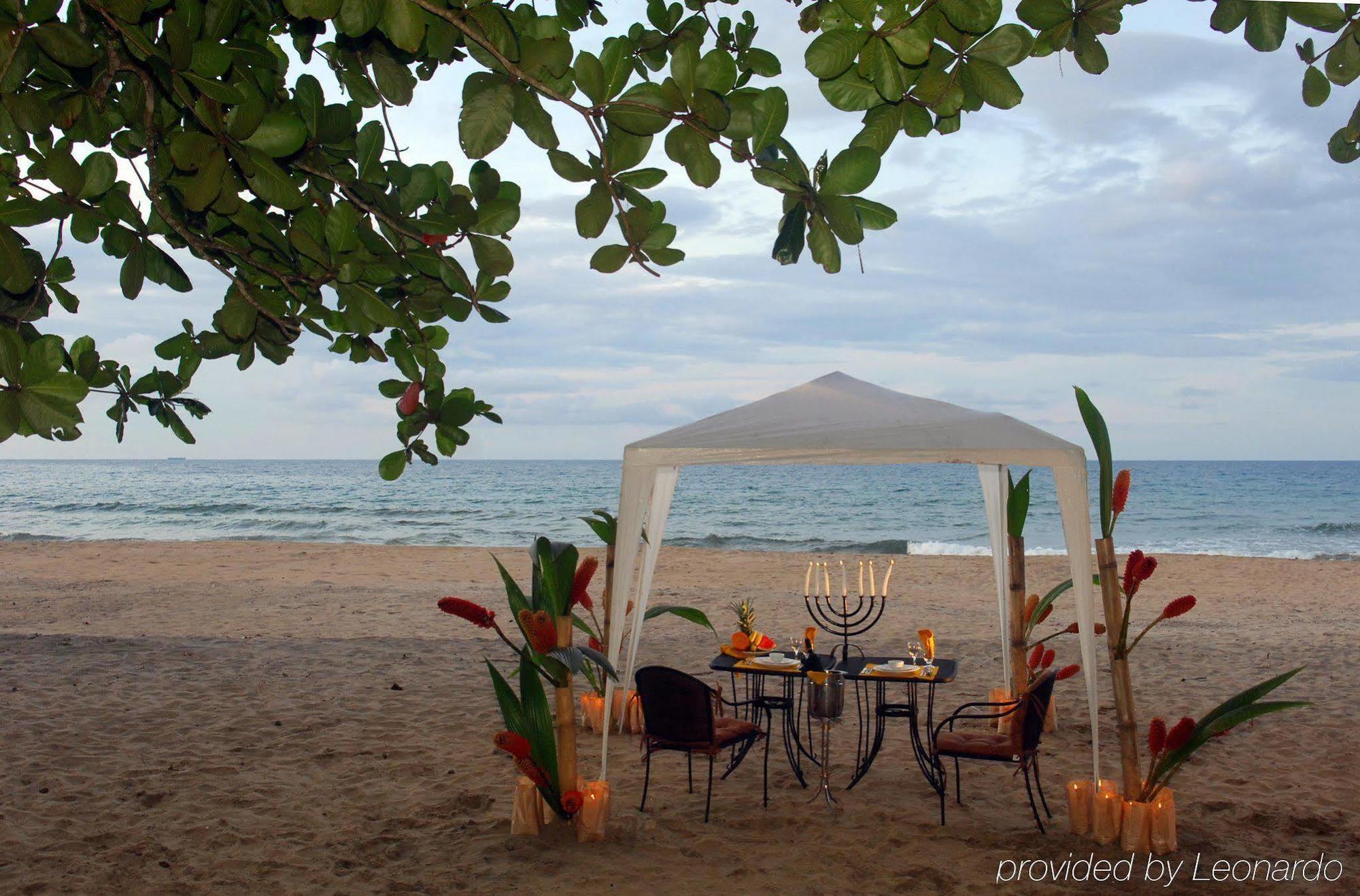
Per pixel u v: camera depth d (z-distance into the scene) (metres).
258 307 2.29
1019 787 6.05
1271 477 85.06
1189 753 4.88
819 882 4.60
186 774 6.24
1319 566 21.31
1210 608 14.74
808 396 5.91
